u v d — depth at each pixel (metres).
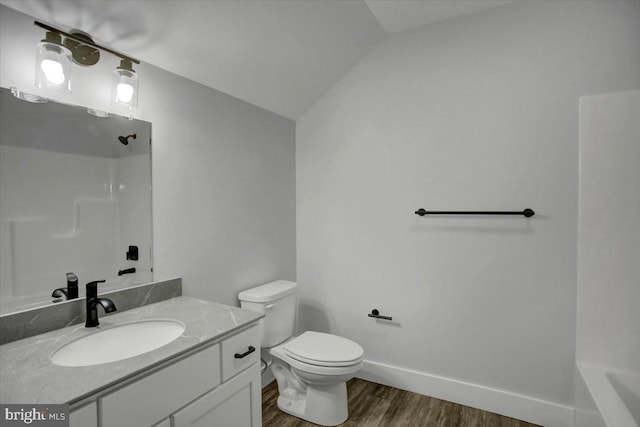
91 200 1.35
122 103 1.36
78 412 0.80
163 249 1.64
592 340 1.64
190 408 1.09
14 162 1.13
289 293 2.20
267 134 2.37
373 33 2.20
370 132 2.36
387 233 2.31
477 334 2.04
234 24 1.61
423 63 2.17
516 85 1.91
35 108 1.18
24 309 1.15
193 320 1.32
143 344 1.27
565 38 1.79
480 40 2.00
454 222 2.09
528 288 1.90
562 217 1.81
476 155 2.02
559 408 1.81
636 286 1.57
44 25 1.15
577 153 1.78
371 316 2.35
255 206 2.25
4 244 1.11
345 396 1.93
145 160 1.56
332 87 2.50
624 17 1.68
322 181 2.56
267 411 2.04
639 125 1.55
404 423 1.89
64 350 1.09
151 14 1.37
